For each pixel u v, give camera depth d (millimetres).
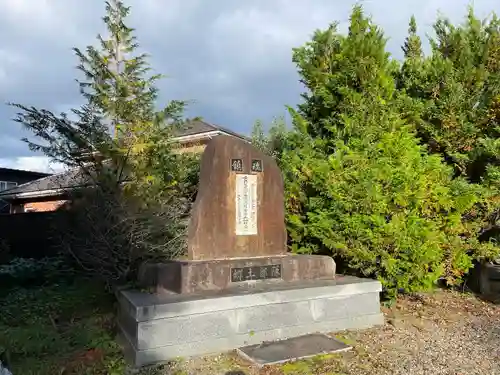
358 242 6215
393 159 6590
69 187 8266
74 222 7590
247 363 4551
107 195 6859
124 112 11227
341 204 6270
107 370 4336
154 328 4570
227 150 6242
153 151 10383
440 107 7754
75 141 9227
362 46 7578
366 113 7246
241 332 5074
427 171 6770
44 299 6613
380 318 6031
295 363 4566
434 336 5516
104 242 6574
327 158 7340
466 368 4438
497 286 7781
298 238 7320
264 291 5328
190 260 5840
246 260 5848
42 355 4660
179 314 4703
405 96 7789
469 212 7094
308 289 5551
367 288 5973
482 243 7266
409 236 6133
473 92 7895
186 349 4723
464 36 8359
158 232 7027
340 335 5516
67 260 8758
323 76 8039
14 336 4828
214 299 4922
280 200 6668
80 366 4422
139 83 11828
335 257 7098
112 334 5383
